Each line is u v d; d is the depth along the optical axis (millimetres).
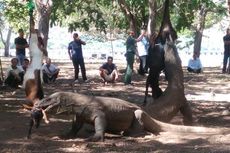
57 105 8422
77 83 19422
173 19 30969
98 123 8500
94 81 20328
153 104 10242
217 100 15461
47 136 8820
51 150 7707
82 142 8312
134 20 27938
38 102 8578
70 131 8875
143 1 27266
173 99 10398
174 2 27469
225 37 27109
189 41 54969
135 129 9031
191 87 19406
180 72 10750
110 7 35875
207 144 8266
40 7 20891
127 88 17891
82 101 8547
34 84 10070
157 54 11164
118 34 58688
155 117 9953
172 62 10812
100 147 7938
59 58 53344
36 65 11266
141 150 7766
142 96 15289
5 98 14094
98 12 30344
